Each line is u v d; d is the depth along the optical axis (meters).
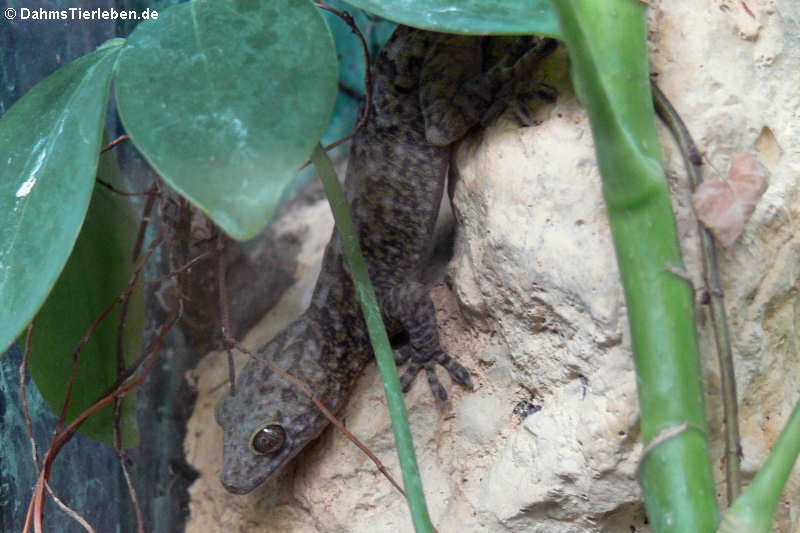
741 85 0.55
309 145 0.49
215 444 0.64
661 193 0.50
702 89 0.55
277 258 0.67
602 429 0.55
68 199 0.51
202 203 0.49
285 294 0.66
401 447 0.53
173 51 0.50
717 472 0.55
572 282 0.55
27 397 0.62
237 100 0.50
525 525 0.56
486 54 0.60
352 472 0.60
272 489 0.62
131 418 0.60
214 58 0.50
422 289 0.60
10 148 0.52
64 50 0.62
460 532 0.57
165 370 0.65
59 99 0.52
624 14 0.51
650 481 0.50
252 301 0.66
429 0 0.53
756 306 0.55
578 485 0.55
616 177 0.50
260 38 0.50
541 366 0.56
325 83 0.50
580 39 0.49
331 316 0.61
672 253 0.50
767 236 0.55
